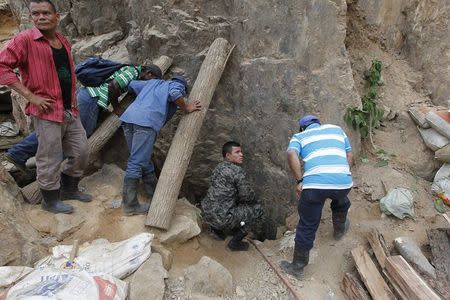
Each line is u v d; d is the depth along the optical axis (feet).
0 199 11.44
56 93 11.18
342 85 13.82
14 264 10.55
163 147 17.74
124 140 16.47
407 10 15.75
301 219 11.26
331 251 12.43
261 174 16.12
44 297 7.89
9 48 10.16
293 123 14.53
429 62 15.44
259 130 15.66
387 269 10.69
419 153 14.16
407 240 11.59
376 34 15.99
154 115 12.66
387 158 14.23
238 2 14.75
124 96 15.60
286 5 13.70
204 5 15.75
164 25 16.33
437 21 15.14
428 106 14.79
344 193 10.98
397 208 12.60
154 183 14.38
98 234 12.22
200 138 17.33
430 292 9.53
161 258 11.14
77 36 20.51
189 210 13.94
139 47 17.43
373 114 14.32
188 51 16.25
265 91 14.97
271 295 11.34
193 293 10.75
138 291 10.04
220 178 12.86
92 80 14.52
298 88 14.11
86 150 12.75
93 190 14.34
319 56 13.73
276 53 14.42
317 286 11.45
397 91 15.52
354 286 10.75
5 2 35.58
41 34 10.57
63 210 12.41
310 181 10.76
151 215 12.34
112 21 19.40
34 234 11.58
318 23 13.38
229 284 11.28
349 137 14.14
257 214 13.15
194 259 12.45
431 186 13.64
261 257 13.01
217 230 13.76
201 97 14.39
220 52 15.05
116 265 10.54
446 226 12.43
